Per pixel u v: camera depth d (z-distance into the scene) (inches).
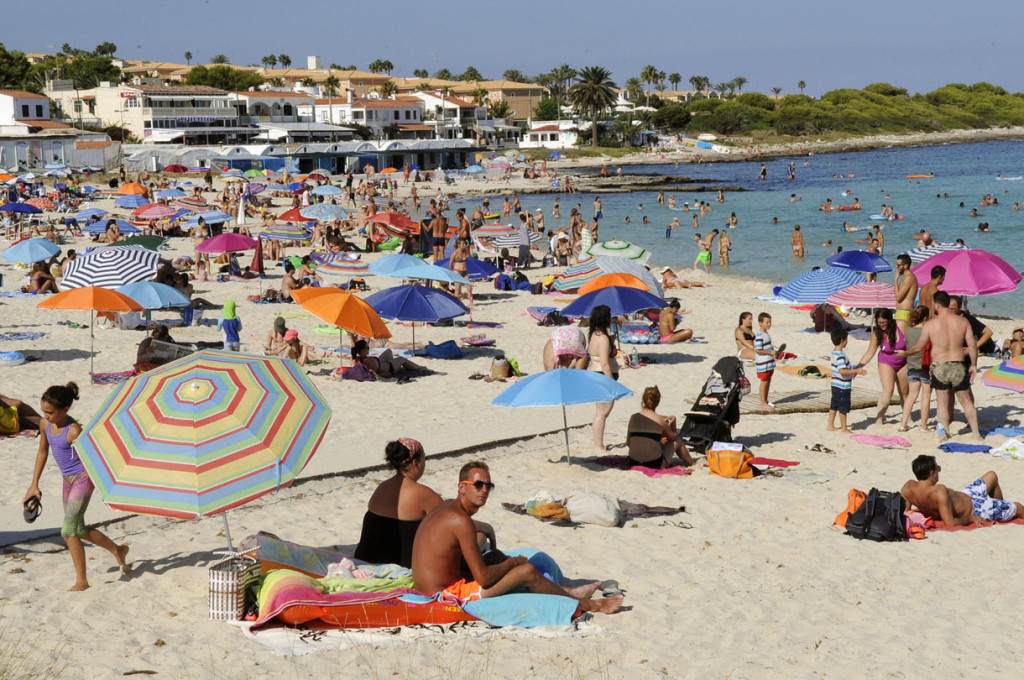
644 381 685.9
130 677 243.3
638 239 1894.7
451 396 627.8
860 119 7047.2
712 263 1556.3
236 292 1083.9
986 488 400.8
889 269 994.7
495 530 374.9
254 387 282.5
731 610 298.7
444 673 247.1
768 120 6614.2
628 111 6875.0
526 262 1422.2
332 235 1471.5
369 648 262.4
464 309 734.5
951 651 273.3
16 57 4864.7
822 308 887.1
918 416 586.2
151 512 257.6
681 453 477.7
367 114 4692.4
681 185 3479.3
